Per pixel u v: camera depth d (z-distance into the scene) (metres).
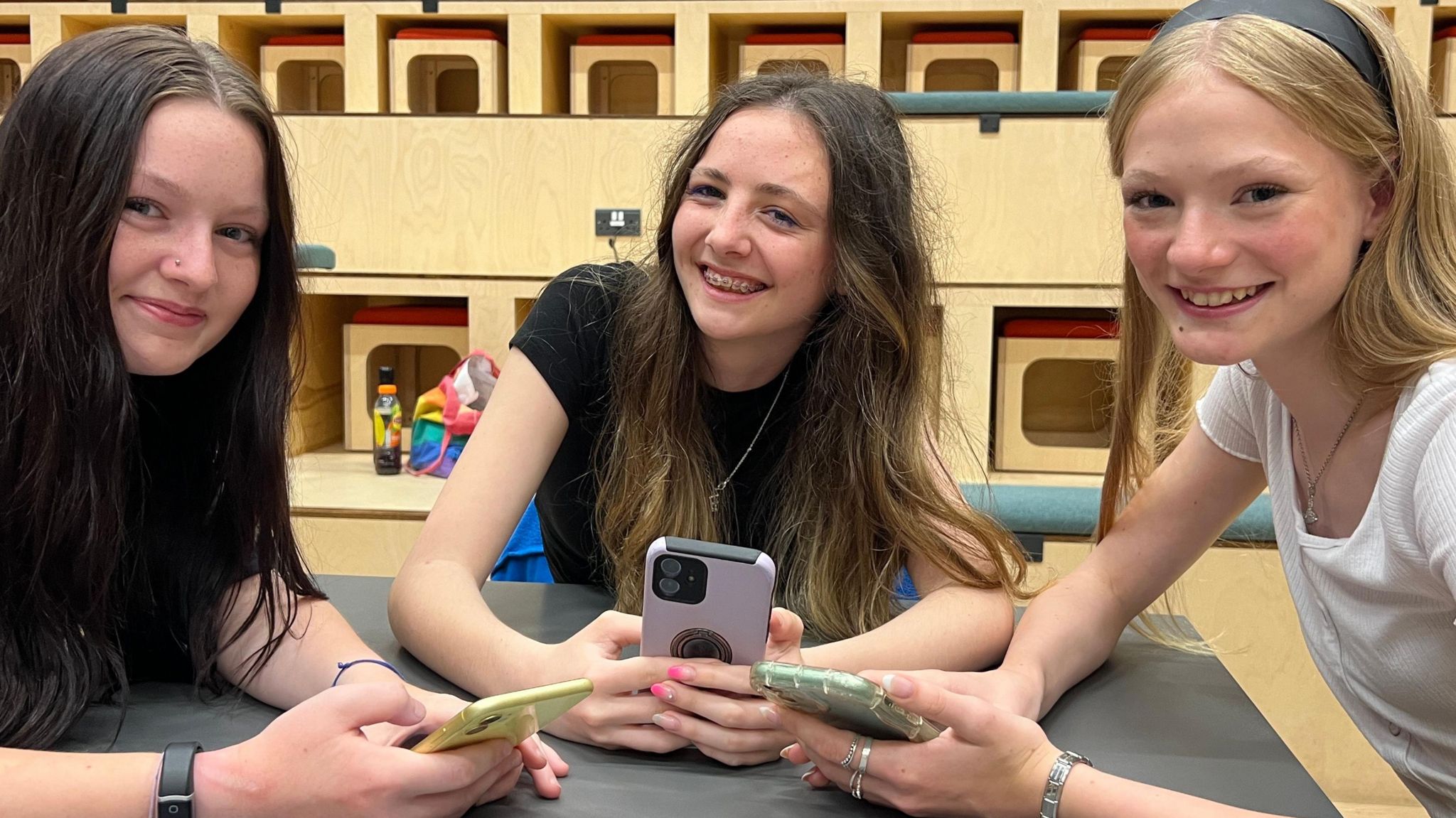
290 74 2.68
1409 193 0.81
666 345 1.20
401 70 2.44
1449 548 0.75
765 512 1.27
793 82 1.16
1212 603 1.89
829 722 0.79
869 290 1.13
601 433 1.28
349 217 2.37
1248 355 0.81
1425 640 0.87
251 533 0.97
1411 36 2.18
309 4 2.41
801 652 0.96
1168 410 1.17
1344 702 0.99
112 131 0.79
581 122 2.29
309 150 2.36
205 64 0.85
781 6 2.33
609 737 0.87
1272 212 0.77
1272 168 0.76
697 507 1.20
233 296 0.87
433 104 2.72
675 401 1.21
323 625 0.98
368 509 2.11
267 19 2.47
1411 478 0.81
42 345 0.79
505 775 0.77
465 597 1.02
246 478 0.96
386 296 2.78
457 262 2.37
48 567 0.82
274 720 0.88
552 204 2.32
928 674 0.89
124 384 0.82
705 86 2.37
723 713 0.84
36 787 0.69
